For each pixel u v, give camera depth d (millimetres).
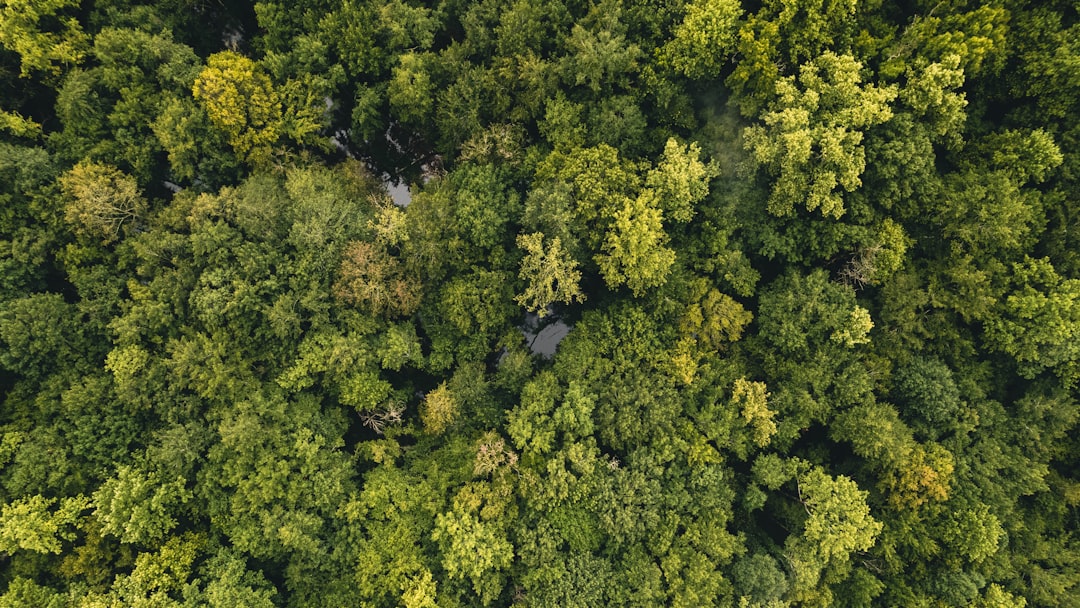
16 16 29375
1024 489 31859
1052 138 30219
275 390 32750
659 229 30953
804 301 31844
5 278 29516
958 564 31359
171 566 29453
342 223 32281
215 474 30891
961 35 28391
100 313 30797
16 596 27828
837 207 30172
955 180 31344
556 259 31422
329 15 32500
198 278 31625
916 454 31688
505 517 32656
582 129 32906
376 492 32906
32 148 30250
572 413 32375
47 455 28922
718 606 31016
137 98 31594
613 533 31500
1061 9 28562
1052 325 29250
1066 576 32219
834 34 30312
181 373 30469
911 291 31922
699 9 30062
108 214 30625
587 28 32531
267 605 30391
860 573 32719
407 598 30172
